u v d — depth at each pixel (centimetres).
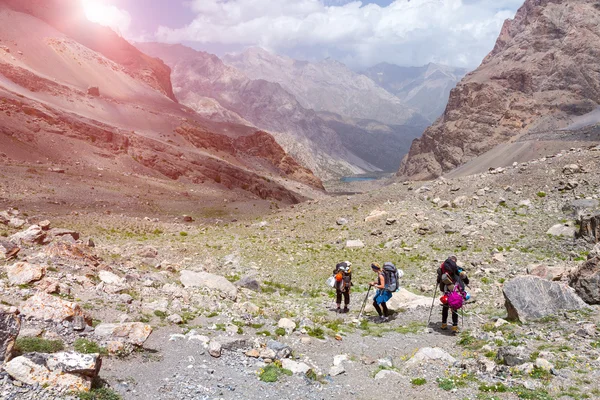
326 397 1057
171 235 4481
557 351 1277
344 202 5888
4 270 1516
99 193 8381
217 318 1585
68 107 19262
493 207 4234
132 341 1163
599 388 1017
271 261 3375
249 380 1093
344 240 4109
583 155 4791
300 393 1057
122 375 998
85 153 12875
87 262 1950
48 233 2614
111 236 4019
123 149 14462
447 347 1490
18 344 955
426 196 5116
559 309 1669
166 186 12069
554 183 4378
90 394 836
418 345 1524
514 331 1538
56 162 11262
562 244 2973
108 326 1203
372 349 1488
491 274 2655
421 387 1126
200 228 5106
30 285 1414
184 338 1299
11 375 814
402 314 2017
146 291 1752
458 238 3556
